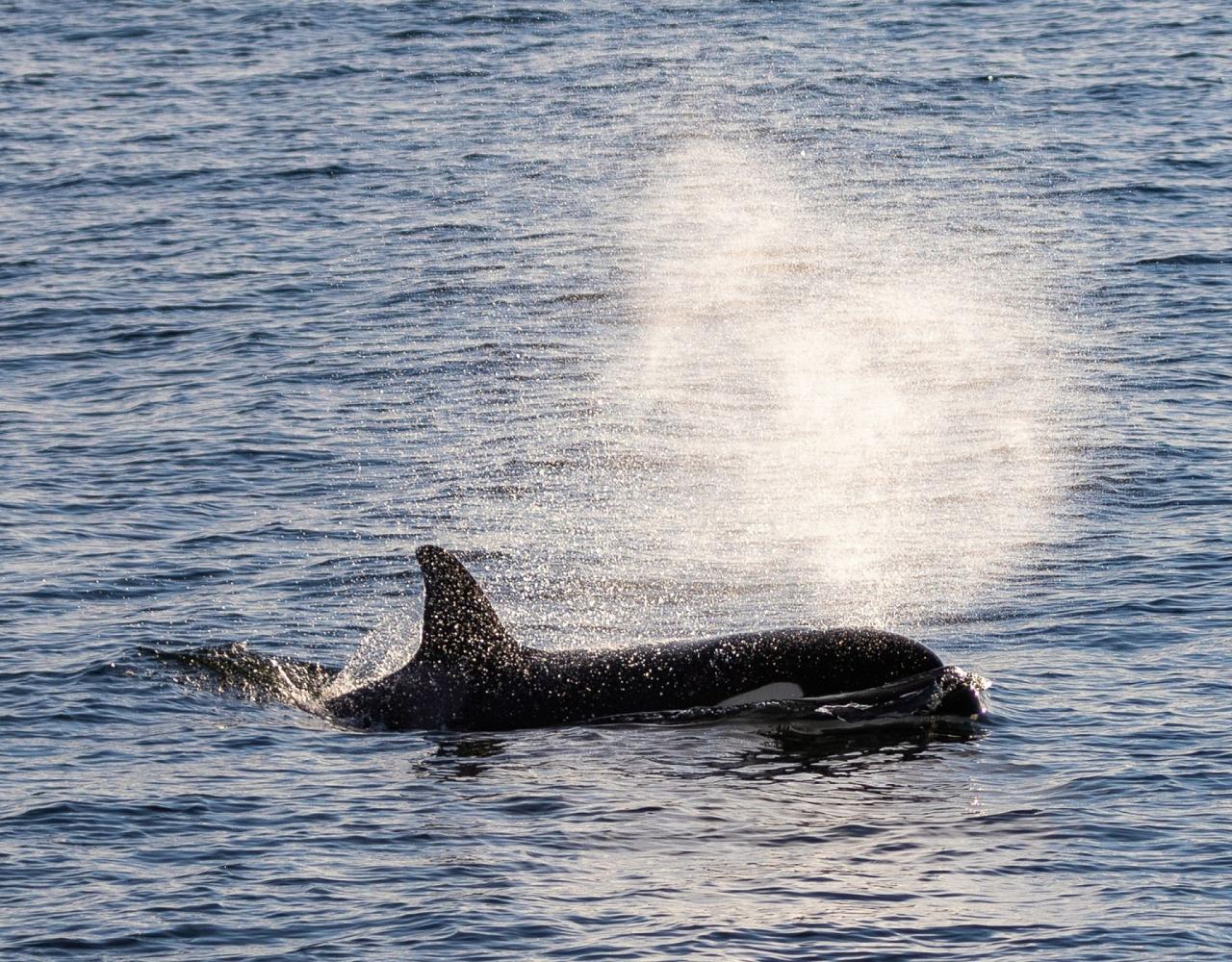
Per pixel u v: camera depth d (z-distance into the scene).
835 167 184.62
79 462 96.88
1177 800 50.50
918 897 44.94
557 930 43.28
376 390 113.19
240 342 124.88
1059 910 43.94
